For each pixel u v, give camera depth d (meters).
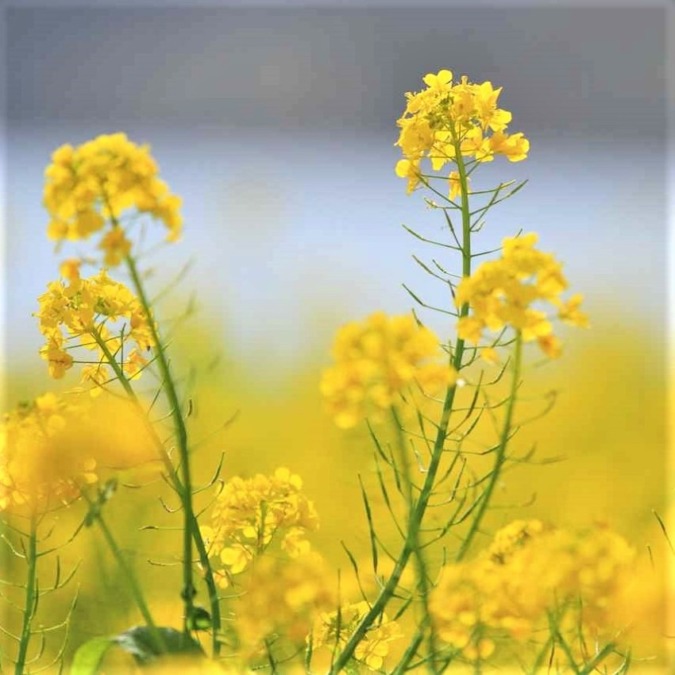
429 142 1.68
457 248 1.67
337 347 1.56
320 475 2.10
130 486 1.63
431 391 1.57
